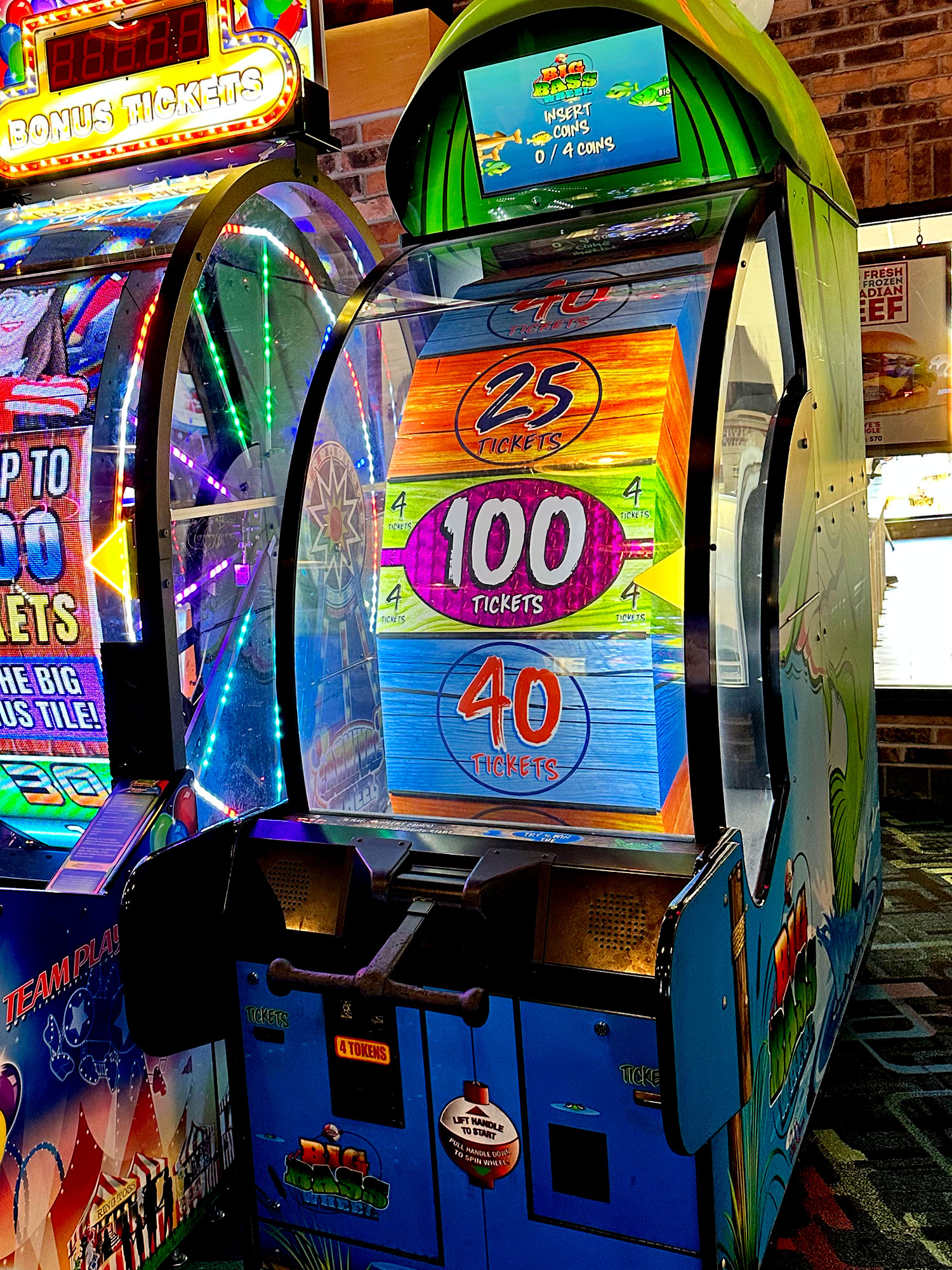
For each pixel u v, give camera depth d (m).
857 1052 2.51
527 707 1.67
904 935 3.11
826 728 2.15
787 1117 1.85
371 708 2.15
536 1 1.85
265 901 1.63
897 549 9.68
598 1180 1.46
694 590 1.44
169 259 1.86
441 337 1.91
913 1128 2.21
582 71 1.92
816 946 2.06
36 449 1.84
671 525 1.64
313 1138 1.66
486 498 1.72
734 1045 1.47
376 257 2.51
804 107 2.22
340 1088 1.62
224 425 2.03
